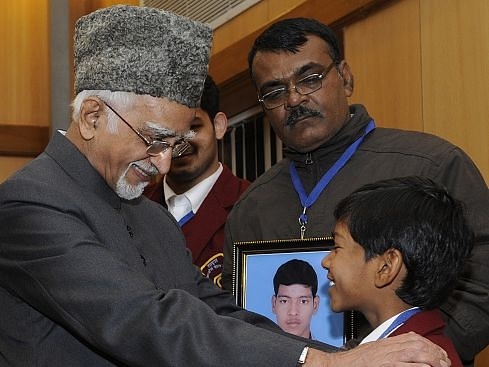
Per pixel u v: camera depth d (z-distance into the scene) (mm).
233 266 2064
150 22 1664
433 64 3180
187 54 1662
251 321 1849
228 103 4527
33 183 1610
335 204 2012
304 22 2094
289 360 1409
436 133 3160
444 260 1560
